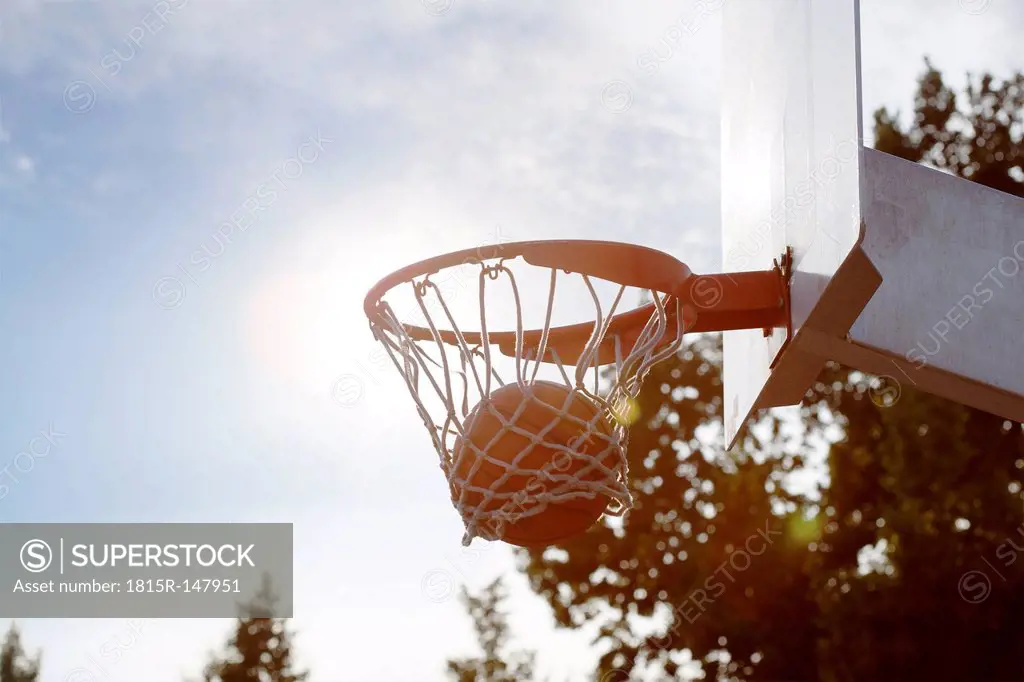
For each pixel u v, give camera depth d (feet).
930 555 43.50
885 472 47.16
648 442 50.21
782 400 12.96
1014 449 45.03
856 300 9.76
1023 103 50.08
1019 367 11.19
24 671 48.01
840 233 9.14
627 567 49.44
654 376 50.83
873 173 11.62
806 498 48.73
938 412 45.21
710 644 46.80
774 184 11.89
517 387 12.38
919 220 11.53
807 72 10.39
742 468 49.57
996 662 43.09
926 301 11.29
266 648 52.29
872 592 43.98
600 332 12.38
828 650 43.96
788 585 47.01
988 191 11.62
